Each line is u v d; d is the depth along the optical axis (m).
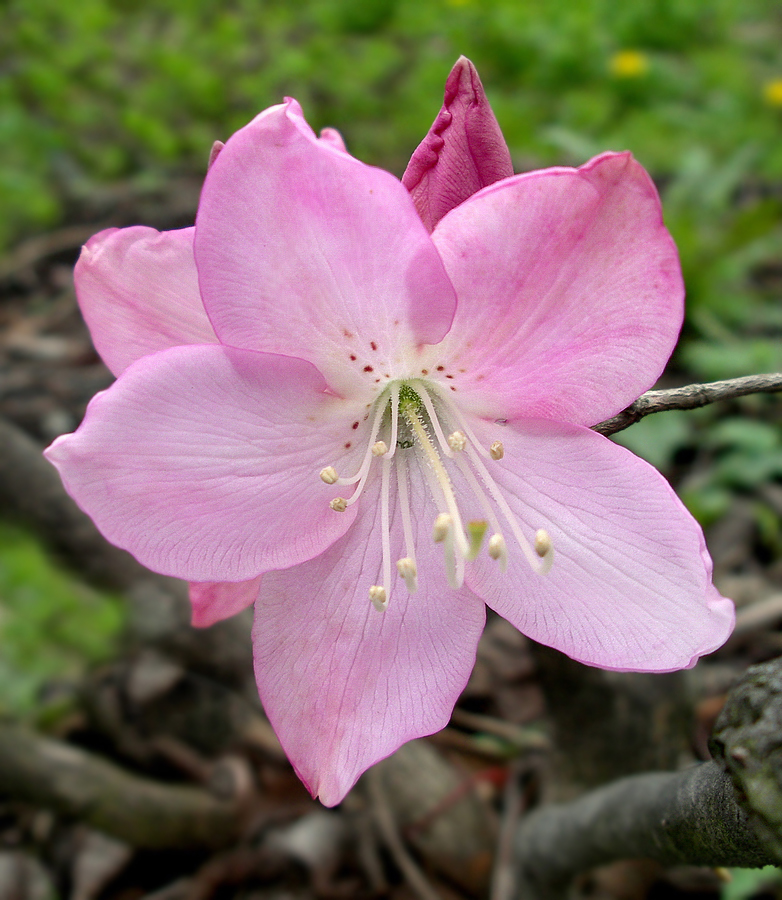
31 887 0.18
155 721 0.20
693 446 0.24
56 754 0.16
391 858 0.17
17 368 0.30
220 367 0.08
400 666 0.09
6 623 0.21
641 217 0.08
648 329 0.08
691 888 0.16
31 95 0.48
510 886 0.16
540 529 0.09
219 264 0.08
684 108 0.48
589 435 0.09
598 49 0.52
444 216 0.08
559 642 0.09
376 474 0.10
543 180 0.07
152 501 0.08
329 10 0.56
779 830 0.06
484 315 0.08
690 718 0.16
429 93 0.45
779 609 0.18
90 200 0.41
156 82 0.49
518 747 0.18
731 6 0.60
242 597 0.10
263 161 0.07
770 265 0.33
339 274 0.08
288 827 0.18
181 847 0.18
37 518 0.18
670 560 0.08
